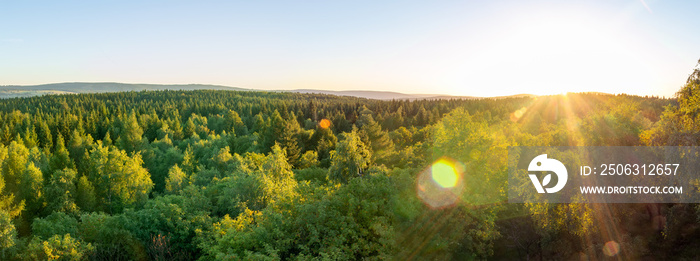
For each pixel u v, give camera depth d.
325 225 20.14
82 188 39.88
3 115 124.00
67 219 27.36
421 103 166.25
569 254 24.97
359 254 20.28
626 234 24.81
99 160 43.31
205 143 81.25
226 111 160.12
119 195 42.19
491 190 28.67
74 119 114.31
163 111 155.75
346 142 36.59
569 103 130.50
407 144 85.62
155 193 53.22
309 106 143.25
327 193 22.48
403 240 22.16
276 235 19.64
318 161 62.81
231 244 20.03
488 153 31.58
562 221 24.27
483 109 155.62
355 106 156.75
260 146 76.81
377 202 21.25
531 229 28.17
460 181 27.64
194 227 27.19
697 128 20.20
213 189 37.94
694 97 19.92
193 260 25.47
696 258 21.77
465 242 24.36
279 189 32.25
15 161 44.16
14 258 23.98
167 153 68.06
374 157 55.53
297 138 71.88
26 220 37.88
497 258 25.84
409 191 25.34
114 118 121.50
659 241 24.27
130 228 25.97
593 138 31.58
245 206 30.25
